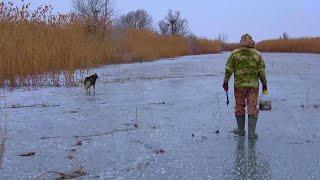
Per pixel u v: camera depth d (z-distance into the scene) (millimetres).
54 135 8914
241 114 8734
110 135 8883
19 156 7398
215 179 6188
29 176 6383
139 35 37156
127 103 13125
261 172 6469
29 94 15398
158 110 11773
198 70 26562
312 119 10312
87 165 6898
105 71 24812
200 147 7906
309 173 6398
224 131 9172
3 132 9008
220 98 13977
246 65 8594
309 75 22859
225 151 7625
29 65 18203
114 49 32906
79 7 37250
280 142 8211
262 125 9695
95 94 15289
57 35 21438
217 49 72750
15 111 11844
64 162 7059
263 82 8641
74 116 11008
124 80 20062
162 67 29047
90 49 25375
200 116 10836
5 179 6254
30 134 8992
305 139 8414
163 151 7656
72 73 18750
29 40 19203
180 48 55812
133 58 34750
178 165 6863
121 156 7371
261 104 11680
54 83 18156
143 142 8297
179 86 17578
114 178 6273
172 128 9492
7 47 17781
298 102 12906
